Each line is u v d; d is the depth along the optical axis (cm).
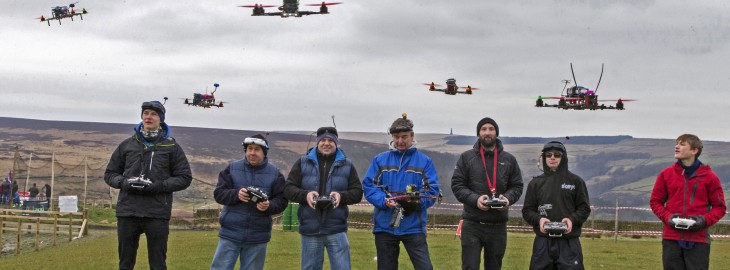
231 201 1063
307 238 1076
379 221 1093
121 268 1080
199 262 1683
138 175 1069
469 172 1125
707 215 1030
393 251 1097
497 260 1121
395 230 1080
